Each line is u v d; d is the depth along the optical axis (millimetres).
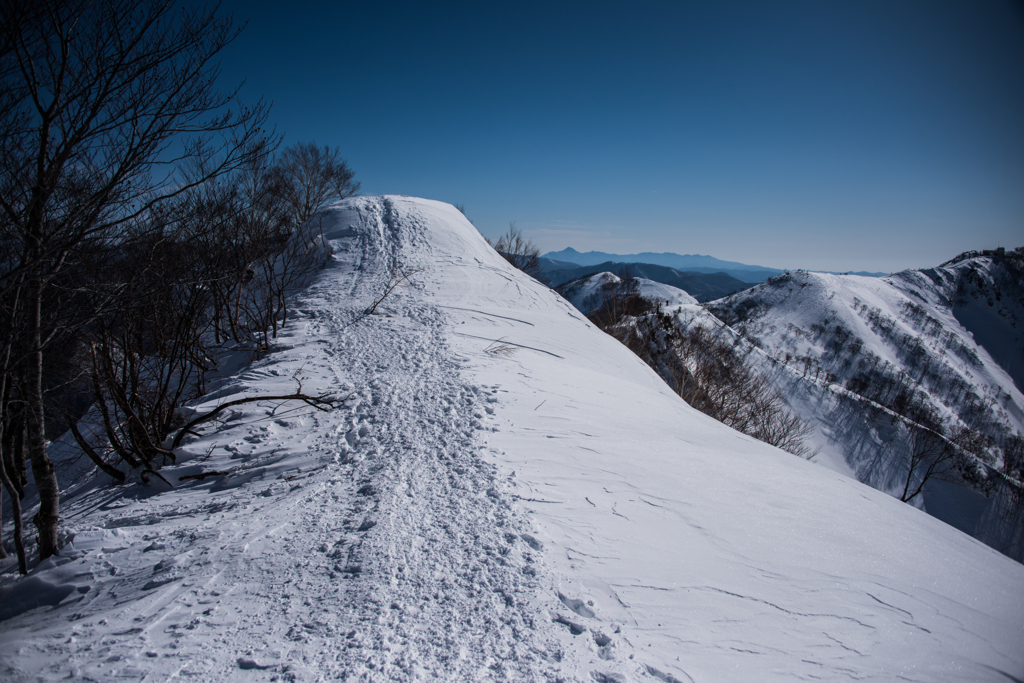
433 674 2537
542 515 4234
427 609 3066
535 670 2621
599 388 9562
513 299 15469
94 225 4297
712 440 7793
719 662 2932
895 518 6230
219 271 7688
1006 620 4551
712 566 3994
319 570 3445
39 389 4156
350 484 4777
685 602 3451
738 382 25359
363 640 2766
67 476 6984
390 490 4516
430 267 16016
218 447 6051
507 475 4918
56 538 4277
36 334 4023
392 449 5547
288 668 2531
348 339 10336
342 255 16734
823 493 6258
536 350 11539
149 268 5375
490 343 10938
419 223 19312
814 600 3912
